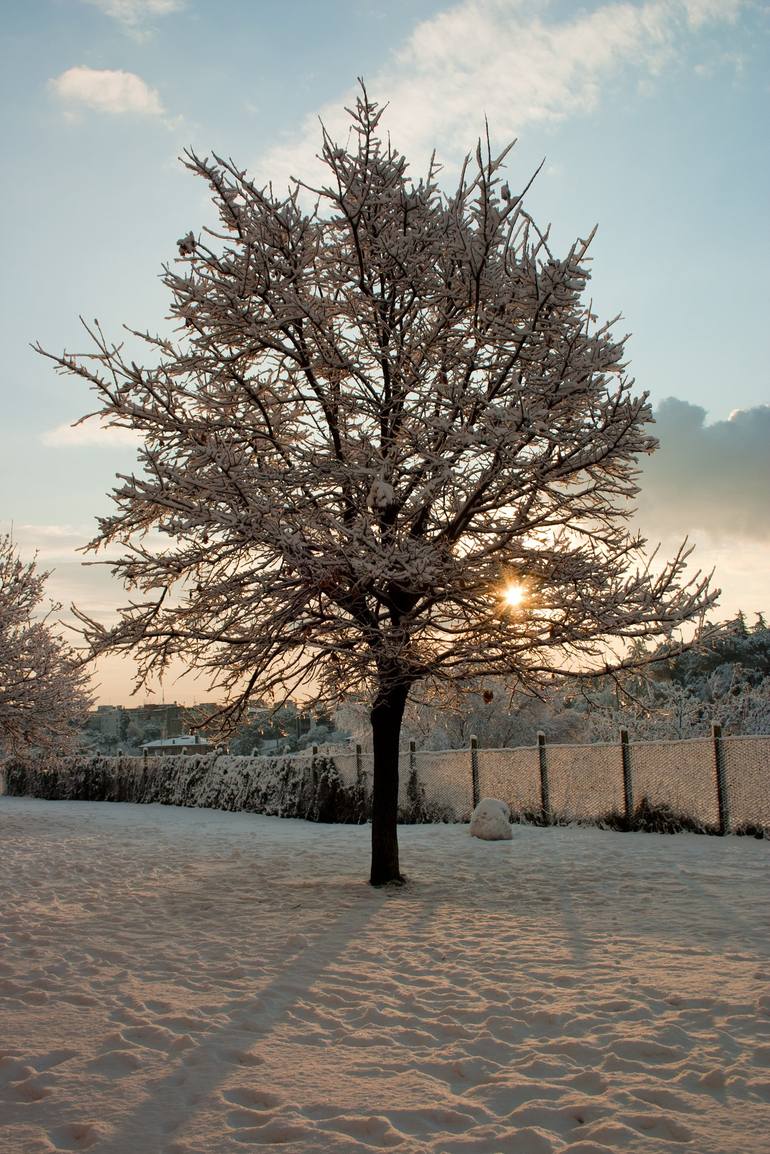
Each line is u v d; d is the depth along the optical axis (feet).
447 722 108.88
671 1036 16.03
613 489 35.22
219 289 33.81
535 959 22.56
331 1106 13.23
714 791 52.37
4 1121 12.71
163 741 190.49
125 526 36.29
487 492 34.88
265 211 33.99
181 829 65.51
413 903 31.53
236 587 32.76
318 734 163.73
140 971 21.74
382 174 35.65
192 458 32.12
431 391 34.17
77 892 34.76
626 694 36.96
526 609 33.40
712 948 23.21
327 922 27.99
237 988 20.08
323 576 31.60
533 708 106.22
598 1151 11.57
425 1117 12.84
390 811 36.50
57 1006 18.60
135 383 32.81
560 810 61.98
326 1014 18.02
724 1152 11.53
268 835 60.23
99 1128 12.38
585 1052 15.56
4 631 68.69
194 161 32.63
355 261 36.24
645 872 37.99
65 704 71.15
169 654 34.01
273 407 36.14
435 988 19.90
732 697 88.89
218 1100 13.46
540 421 30.17
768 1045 15.33
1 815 77.66
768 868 38.06
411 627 32.42
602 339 32.96
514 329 31.65
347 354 36.70
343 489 34.68
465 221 34.78
